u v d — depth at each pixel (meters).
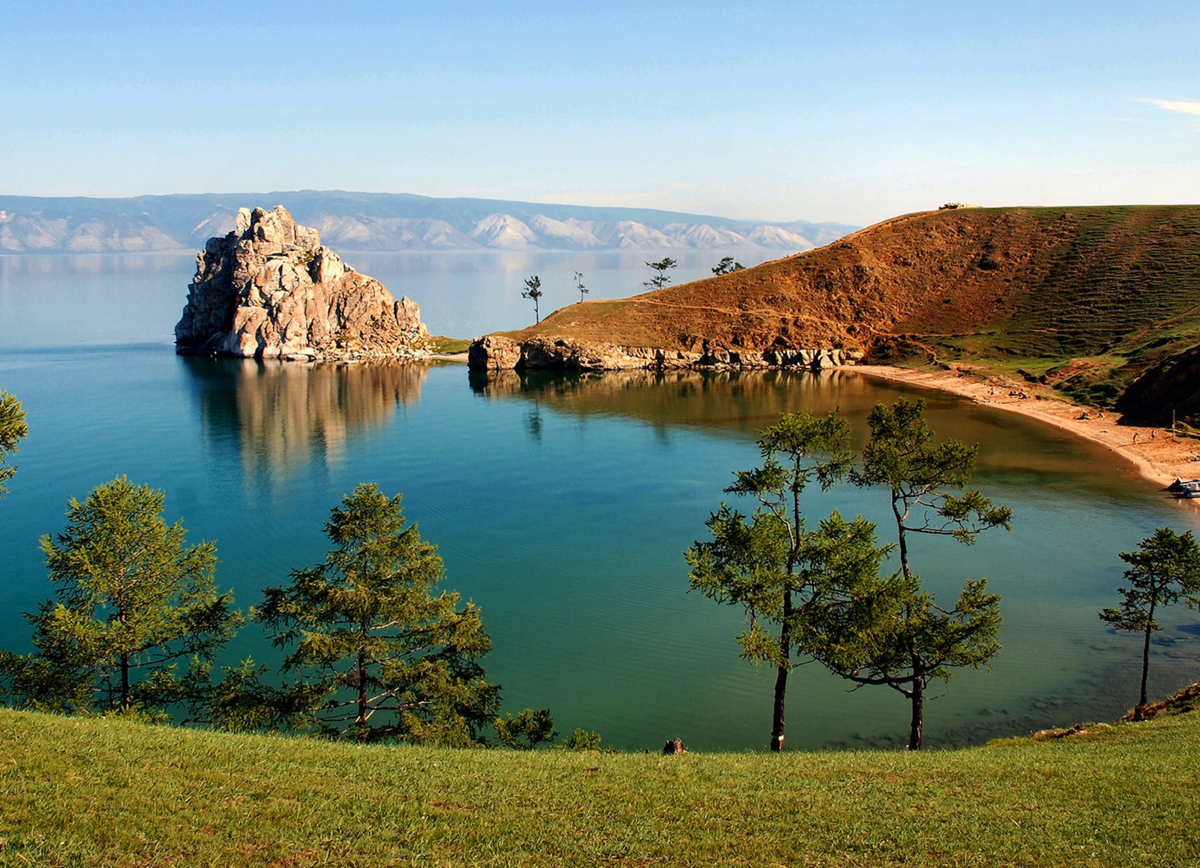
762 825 21.95
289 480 107.88
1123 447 110.69
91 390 183.00
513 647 58.22
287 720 34.50
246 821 20.27
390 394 182.00
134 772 22.33
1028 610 61.41
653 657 56.75
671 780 25.33
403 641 35.91
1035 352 181.75
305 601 34.56
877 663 37.25
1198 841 20.56
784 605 37.00
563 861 19.53
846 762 28.22
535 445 129.25
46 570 74.31
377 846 19.61
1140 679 50.66
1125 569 69.31
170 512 92.62
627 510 92.69
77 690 33.44
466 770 25.36
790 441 37.41
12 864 17.03
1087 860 19.86
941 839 21.11
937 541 77.00
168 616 35.78
